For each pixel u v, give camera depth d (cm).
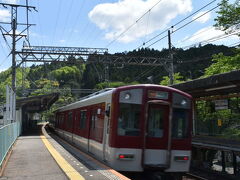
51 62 3039
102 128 1102
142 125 965
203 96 1811
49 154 1270
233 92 1574
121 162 946
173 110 1003
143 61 3403
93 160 1066
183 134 1005
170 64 3022
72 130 1864
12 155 1256
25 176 815
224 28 2111
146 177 1052
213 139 1672
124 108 972
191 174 1327
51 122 4356
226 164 1558
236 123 1791
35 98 3170
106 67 3266
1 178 793
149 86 985
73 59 3086
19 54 2928
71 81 9369
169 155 977
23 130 3697
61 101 8025
